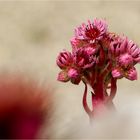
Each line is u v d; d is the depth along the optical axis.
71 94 2.36
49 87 0.22
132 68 0.50
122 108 0.22
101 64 0.50
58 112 0.22
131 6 4.01
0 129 0.21
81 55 0.50
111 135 0.21
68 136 0.22
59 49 3.45
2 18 4.08
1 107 0.21
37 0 4.25
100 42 0.50
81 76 0.51
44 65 3.13
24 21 4.00
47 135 0.22
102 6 4.07
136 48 0.50
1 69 0.25
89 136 0.21
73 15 4.04
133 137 0.21
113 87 0.51
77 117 0.24
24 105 0.21
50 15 4.07
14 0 4.27
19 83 0.22
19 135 0.21
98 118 0.23
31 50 3.45
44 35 3.74
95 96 0.51
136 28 3.78
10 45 3.59
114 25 3.85
